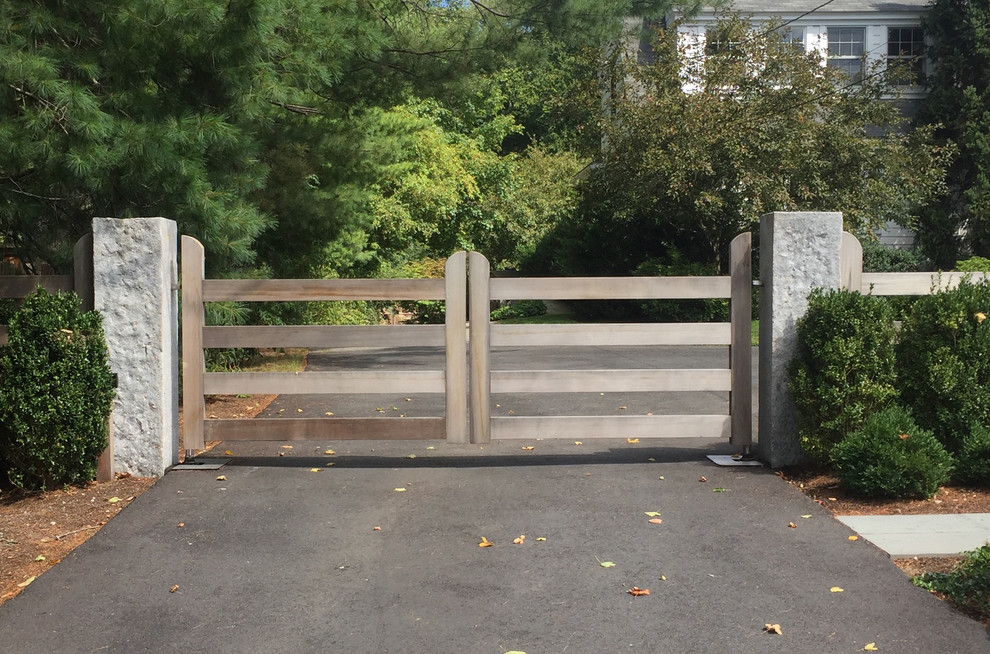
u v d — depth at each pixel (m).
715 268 20.50
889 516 5.41
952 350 6.25
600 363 13.55
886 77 20.72
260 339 6.78
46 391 5.87
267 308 14.93
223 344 6.80
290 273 13.65
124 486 6.24
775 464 6.61
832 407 6.21
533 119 40.12
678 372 6.85
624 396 10.28
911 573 4.50
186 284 6.76
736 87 19.72
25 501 5.92
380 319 22.55
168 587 4.41
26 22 7.21
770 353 6.60
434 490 6.09
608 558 4.76
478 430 6.80
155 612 4.12
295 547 4.97
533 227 29.61
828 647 3.70
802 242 6.55
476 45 12.98
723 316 20.55
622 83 20.66
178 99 8.09
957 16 23.34
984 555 4.29
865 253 22.11
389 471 6.63
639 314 22.16
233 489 6.14
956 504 5.63
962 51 23.61
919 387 6.33
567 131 35.34
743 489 6.06
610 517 5.46
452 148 27.47
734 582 4.41
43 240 8.66
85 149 7.05
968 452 5.97
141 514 5.57
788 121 18.72
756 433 8.12
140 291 6.43
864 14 24.88
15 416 5.81
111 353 6.45
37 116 7.04
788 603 4.15
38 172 7.91
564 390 6.81
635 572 4.55
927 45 25.08
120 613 4.11
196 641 3.82
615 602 4.18
